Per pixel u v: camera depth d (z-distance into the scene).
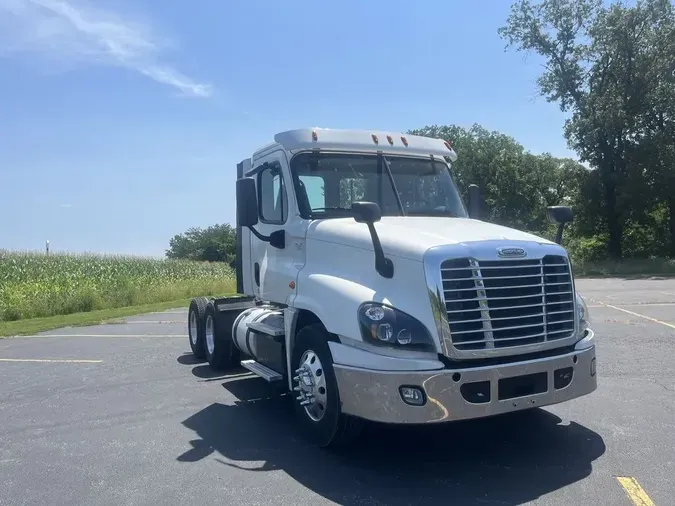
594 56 42.75
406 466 5.37
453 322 4.95
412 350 4.98
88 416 7.20
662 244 45.19
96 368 10.05
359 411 5.13
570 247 47.72
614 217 43.81
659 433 6.00
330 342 5.46
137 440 6.27
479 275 5.04
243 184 6.64
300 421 6.06
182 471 5.38
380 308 5.15
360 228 5.87
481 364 5.00
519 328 5.15
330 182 6.79
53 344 13.02
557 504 4.50
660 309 15.97
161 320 17.25
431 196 7.16
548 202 55.09
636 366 8.92
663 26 41.06
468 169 56.53
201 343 10.07
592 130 41.34
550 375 5.21
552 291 5.39
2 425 6.93
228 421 6.87
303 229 6.49
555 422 6.41
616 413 6.66
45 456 5.86
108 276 29.12
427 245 5.14
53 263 31.19
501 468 5.25
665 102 41.16
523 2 43.06
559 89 43.59
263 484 5.04
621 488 4.73
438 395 4.83
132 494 4.90
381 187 6.94
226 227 84.38
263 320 7.63
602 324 13.11
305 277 6.16
